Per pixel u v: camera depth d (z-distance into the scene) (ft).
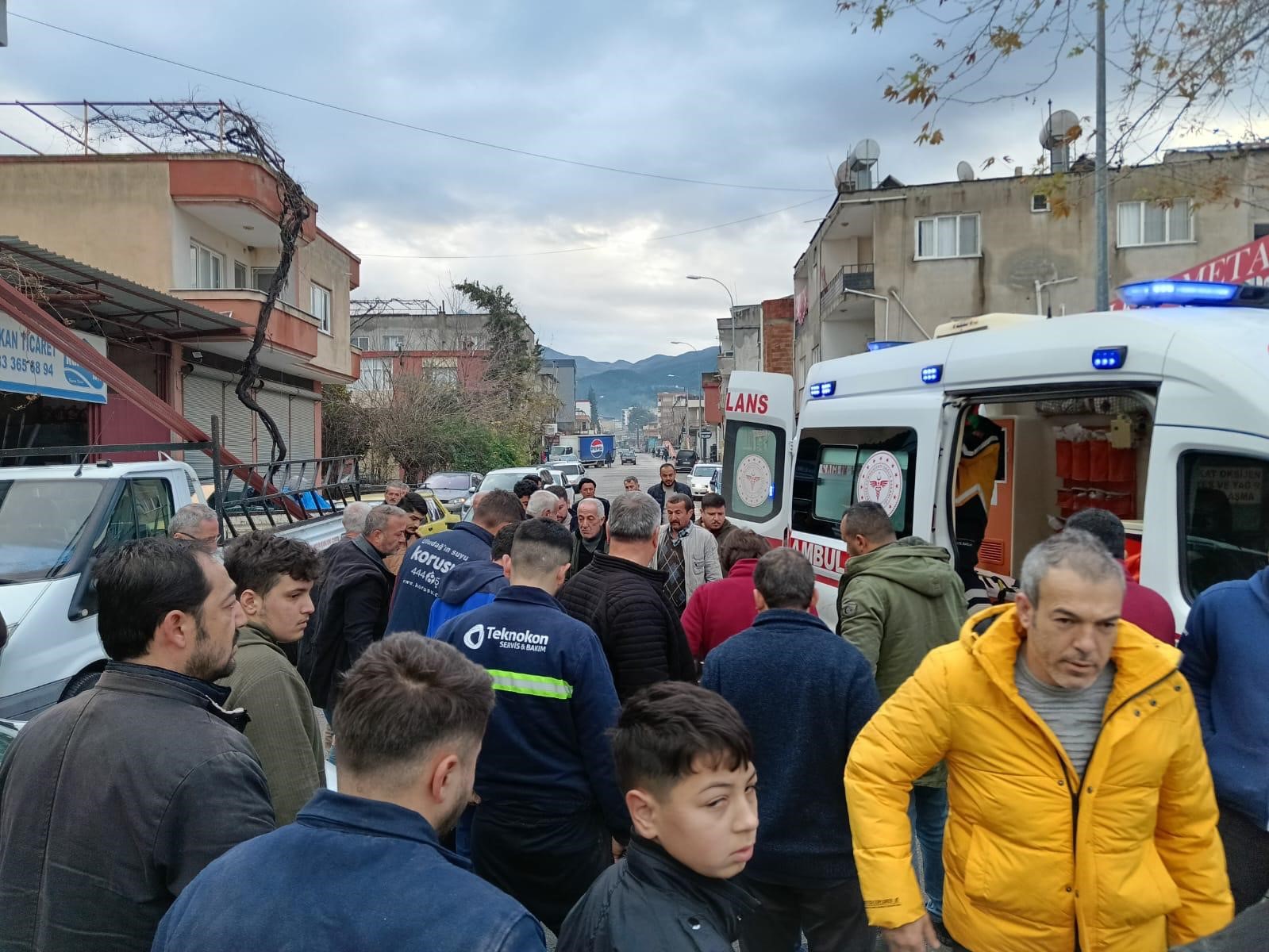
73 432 43.60
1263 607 9.28
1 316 32.76
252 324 53.62
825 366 22.40
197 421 58.49
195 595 6.63
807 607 10.08
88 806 5.97
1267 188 28.14
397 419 101.65
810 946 9.69
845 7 23.25
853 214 89.51
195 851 5.88
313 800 4.99
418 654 5.43
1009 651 7.44
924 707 7.79
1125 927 7.14
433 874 4.61
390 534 16.35
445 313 152.56
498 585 13.16
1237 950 4.90
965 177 91.35
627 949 5.25
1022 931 7.39
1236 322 12.51
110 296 40.45
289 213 60.23
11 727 9.86
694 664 12.51
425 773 5.06
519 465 125.39
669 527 24.36
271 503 31.40
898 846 7.83
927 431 17.19
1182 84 23.32
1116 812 7.14
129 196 55.42
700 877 5.62
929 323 85.71
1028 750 7.38
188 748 6.13
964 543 21.59
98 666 17.61
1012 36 22.53
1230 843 9.45
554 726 9.54
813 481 21.93
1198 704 9.75
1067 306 83.76
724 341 212.64
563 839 9.57
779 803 9.32
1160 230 81.51
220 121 57.72
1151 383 12.75
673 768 5.47
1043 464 21.34
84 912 5.89
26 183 55.88
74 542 18.06
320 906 4.45
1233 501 11.24
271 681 8.59
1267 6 22.36
